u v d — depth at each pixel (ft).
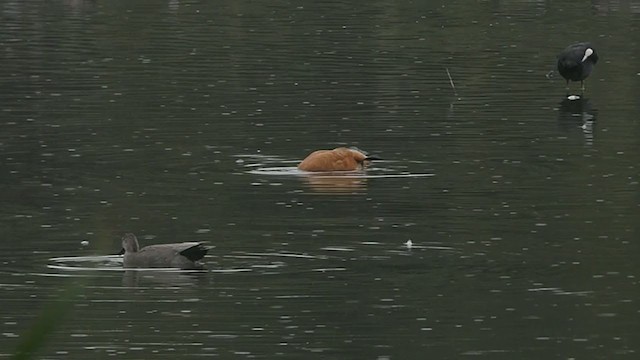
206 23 227.61
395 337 78.23
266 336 78.38
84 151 131.95
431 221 104.99
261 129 142.92
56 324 38.19
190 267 92.17
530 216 106.73
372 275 90.27
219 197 113.39
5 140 136.67
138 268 92.02
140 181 119.55
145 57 191.01
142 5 253.24
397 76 177.17
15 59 188.85
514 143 137.18
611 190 115.96
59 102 157.58
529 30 222.89
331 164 123.44
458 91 167.53
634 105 159.94
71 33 215.10
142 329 79.36
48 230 102.17
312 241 98.73
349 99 160.56
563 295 86.07
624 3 259.60
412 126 145.59
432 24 228.43
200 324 80.38
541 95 166.61
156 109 153.69
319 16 236.84
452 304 84.17
